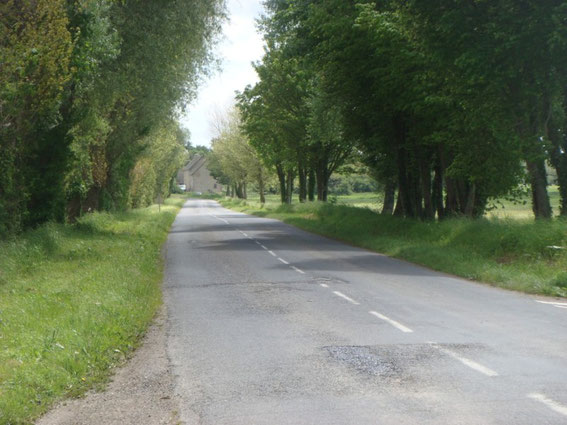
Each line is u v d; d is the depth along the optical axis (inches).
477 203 1114.1
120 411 223.3
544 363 274.2
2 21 652.7
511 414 207.0
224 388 246.2
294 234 1278.3
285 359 289.9
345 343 321.1
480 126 795.4
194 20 990.4
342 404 221.6
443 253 708.0
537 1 646.5
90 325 340.2
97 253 714.8
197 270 676.1
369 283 554.9
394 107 989.2
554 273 541.6
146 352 314.8
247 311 423.8
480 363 275.4
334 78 1106.1
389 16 893.2
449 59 762.8
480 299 465.1
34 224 869.2
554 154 863.1
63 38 685.9
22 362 265.1
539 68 710.5
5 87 645.9
